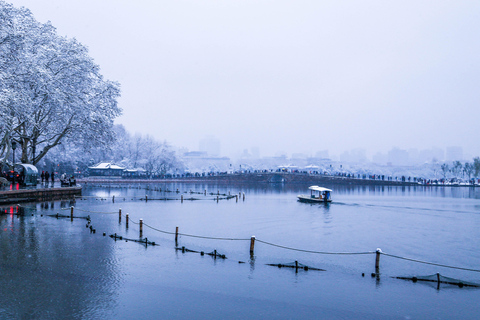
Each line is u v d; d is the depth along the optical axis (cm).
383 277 1836
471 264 2203
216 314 1330
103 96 5756
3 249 2103
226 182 12450
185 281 1678
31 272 1712
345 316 1350
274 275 1819
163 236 2739
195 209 4744
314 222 3841
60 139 5919
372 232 3297
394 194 8588
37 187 5116
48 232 2623
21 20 4806
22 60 4344
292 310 1389
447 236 3138
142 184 10875
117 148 13525
